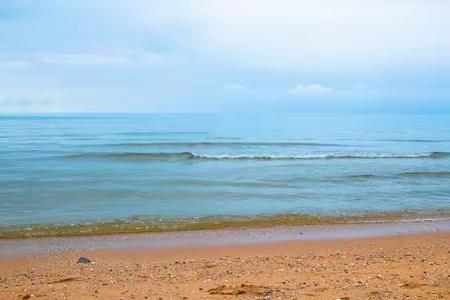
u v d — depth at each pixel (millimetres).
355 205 19641
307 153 44125
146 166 33594
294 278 8578
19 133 79312
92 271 10156
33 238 13852
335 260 10859
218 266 10359
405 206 19453
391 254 11617
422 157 41000
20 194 21938
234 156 38781
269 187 24484
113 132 81250
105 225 15594
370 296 7027
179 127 103250
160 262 11211
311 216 17266
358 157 39875
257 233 14547
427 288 7441
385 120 165375
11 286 8766
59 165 33875
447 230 15078
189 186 24656
